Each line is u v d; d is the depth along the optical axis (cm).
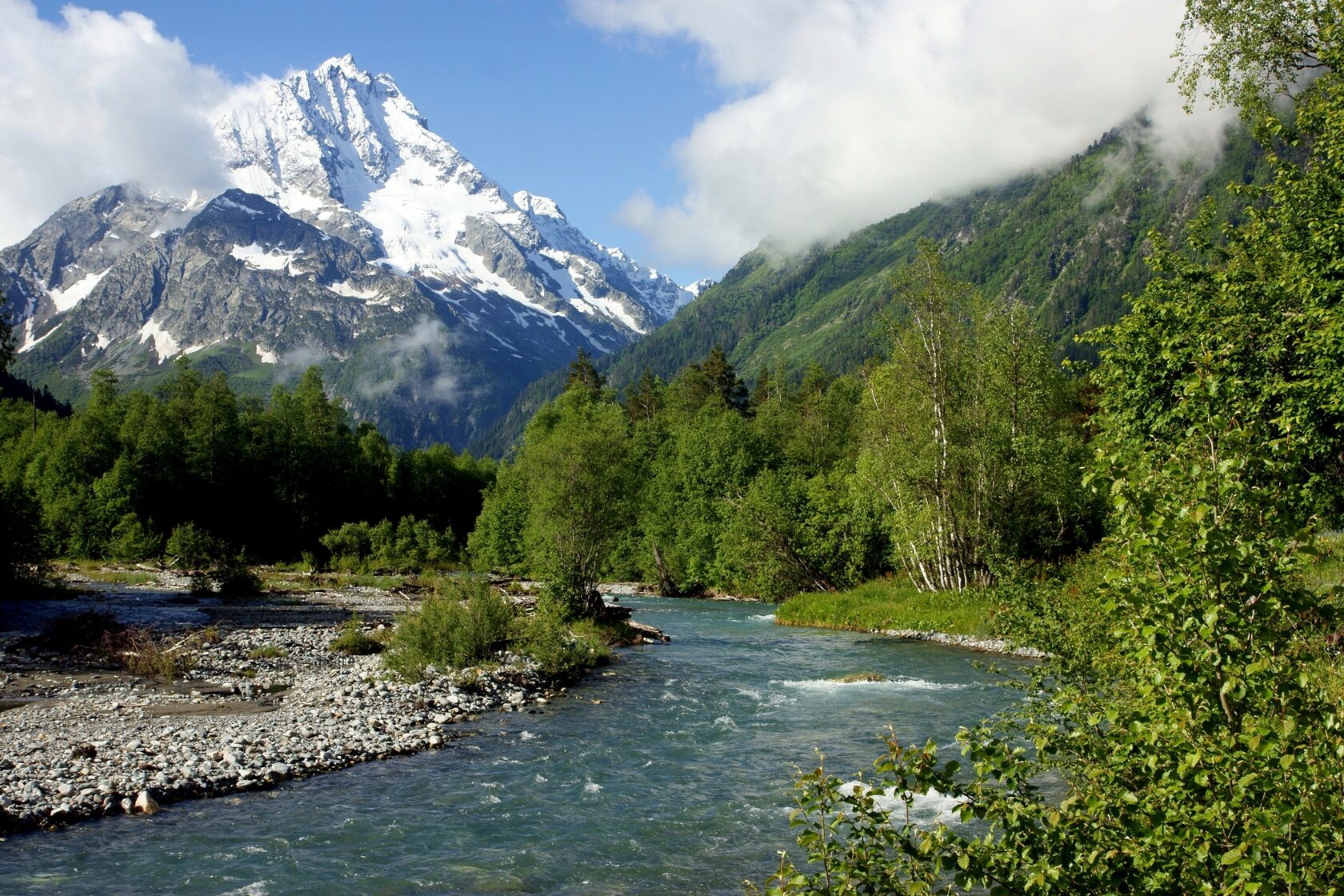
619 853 1199
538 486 3984
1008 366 4009
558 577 3738
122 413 9038
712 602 5866
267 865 1128
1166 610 553
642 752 1748
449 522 10581
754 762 1673
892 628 3878
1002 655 3077
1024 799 627
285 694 2142
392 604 4641
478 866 1148
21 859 1111
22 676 2222
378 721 1906
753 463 6700
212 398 8506
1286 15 2108
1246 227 2389
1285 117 2420
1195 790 539
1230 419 581
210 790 1415
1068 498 3819
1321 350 1852
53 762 1453
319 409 9788
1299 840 477
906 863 596
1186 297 2339
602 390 11238
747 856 1191
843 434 7369
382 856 1173
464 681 2353
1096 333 2438
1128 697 851
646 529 6806
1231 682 519
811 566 5119
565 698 2334
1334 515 1416
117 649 2542
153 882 1062
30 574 3994
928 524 4009
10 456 8281
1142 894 526
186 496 7894
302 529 8806
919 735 1883
